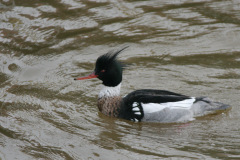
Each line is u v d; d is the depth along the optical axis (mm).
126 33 17547
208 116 11945
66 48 16328
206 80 13711
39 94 12984
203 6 20156
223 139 10180
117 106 11820
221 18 18812
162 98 11680
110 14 19312
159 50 16203
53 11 19500
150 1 20875
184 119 11656
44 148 9828
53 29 17750
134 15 19234
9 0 20844
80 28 17906
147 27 18078
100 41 16875
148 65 15047
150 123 11508
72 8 19875
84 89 13531
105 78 11852
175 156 9312
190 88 13242
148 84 13719
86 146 9914
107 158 9320
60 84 13742
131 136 10492
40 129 10789
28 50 16031
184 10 19703
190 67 14758
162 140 10219
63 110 11977
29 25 18047
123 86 13664
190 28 17969
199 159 9133
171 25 18250
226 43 16609
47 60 15383
